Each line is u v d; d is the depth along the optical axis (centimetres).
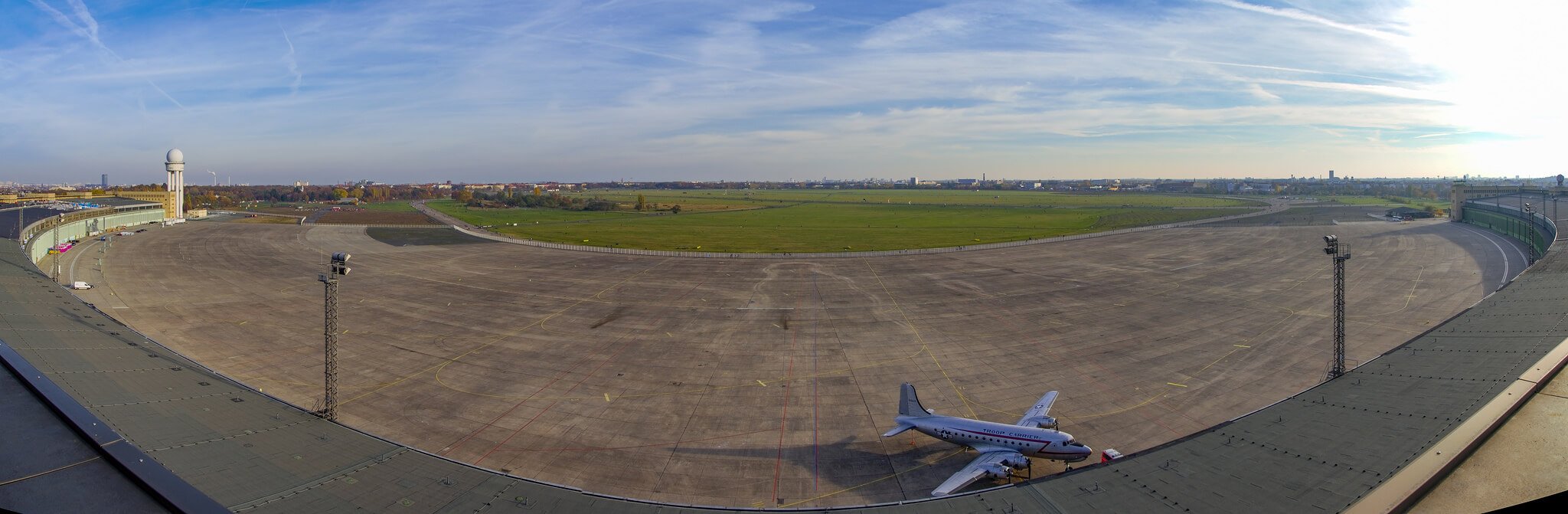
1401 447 3291
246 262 12900
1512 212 14050
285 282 10906
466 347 7231
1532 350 4359
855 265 12850
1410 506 2803
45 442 3050
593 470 4494
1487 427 3334
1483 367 4250
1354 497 2870
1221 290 10000
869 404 5622
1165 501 2977
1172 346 7125
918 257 13912
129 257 13062
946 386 6041
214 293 9869
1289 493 2978
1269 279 10750
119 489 2712
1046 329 7906
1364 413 3822
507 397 5778
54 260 12094
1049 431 4325
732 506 4053
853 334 7769
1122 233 17525
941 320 8375
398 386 6009
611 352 7075
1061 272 11750
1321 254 13038
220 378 4822
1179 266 12219
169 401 3978
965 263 12950
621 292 10238
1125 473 3275
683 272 12094
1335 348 5506
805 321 8394
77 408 3403
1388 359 4847
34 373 3841
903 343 7369
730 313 8819
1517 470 3003
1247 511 2850
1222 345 7150
